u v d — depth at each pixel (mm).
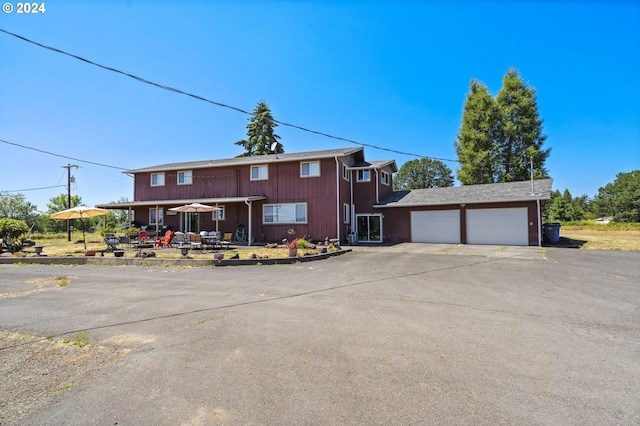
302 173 19625
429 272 9750
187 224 21609
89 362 3758
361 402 2811
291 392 2994
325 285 7984
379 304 6168
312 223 19266
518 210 18047
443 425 2463
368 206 21703
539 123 30203
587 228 36750
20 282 8688
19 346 4273
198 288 7766
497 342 4211
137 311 5836
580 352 3883
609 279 8523
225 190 21094
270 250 15227
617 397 2861
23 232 15984
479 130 31984
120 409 2758
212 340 4371
